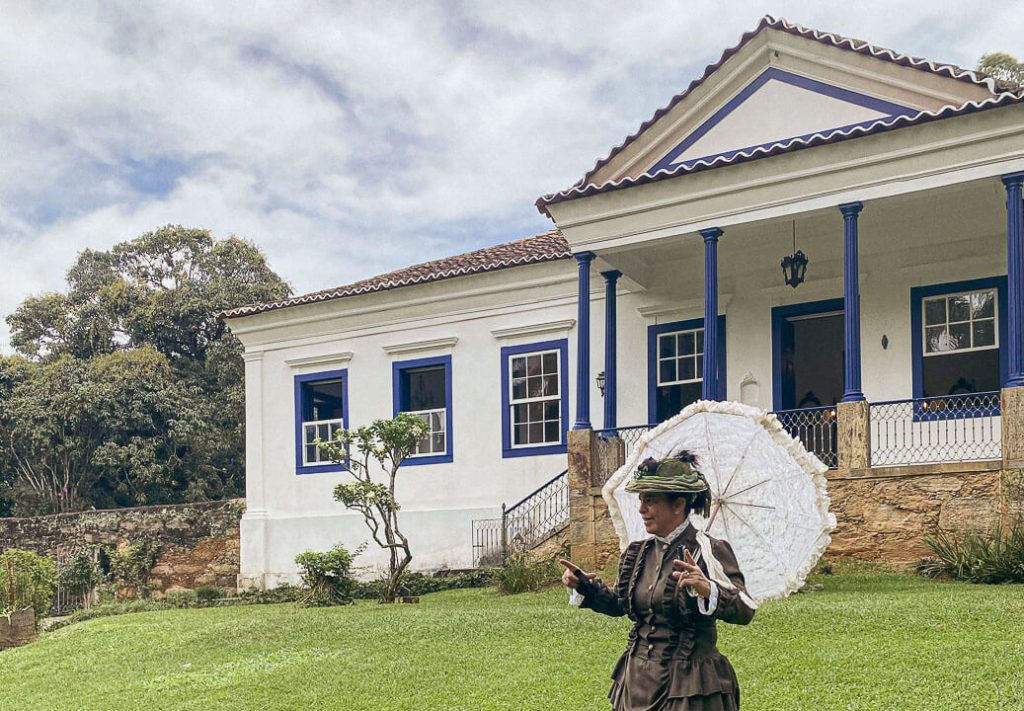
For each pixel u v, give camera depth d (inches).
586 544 636.7
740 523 196.1
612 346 693.3
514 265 778.2
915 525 537.6
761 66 645.3
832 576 538.0
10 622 612.1
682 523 193.5
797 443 192.7
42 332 1898.4
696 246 695.7
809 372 724.0
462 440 800.9
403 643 430.6
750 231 660.7
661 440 210.1
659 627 188.4
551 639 406.3
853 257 578.2
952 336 644.7
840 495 558.9
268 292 1891.0
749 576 193.6
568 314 767.7
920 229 649.0
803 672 325.4
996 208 617.9
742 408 198.5
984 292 636.1
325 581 667.4
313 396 895.1
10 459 1581.0
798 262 645.3
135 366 1643.7
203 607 735.7
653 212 642.2
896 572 536.1
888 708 285.7
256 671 411.2
